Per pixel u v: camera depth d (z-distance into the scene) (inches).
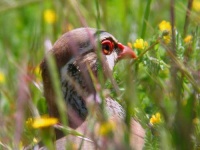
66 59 484.1
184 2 631.2
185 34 493.0
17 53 666.8
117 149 381.1
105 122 394.6
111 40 508.4
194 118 399.5
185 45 478.0
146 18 508.4
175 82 404.8
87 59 482.9
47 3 655.1
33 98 526.0
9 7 594.2
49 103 483.2
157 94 434.0
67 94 483.2
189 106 396.2
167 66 467.8
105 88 481.1
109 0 690.2
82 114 477.4
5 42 646.5
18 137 458.0
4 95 562.6
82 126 458.6
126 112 393.7
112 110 472.4
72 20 579.2
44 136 391.2
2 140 483.5
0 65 636.7
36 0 587.2
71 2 520.7
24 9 729.0
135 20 611.8
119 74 486.3
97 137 407.5
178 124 374.0
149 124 438.3
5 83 590.2
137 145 433.7
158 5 629.0
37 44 579.2
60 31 587.2
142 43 490.9
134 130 453.7
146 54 476.4
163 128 393.7
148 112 469.1
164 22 507.2
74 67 483.5
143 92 477.4
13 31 704.4
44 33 596.1
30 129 476.4
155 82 465.4
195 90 418.3
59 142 440.8
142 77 482.3
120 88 478.0
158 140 421.1
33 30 658.2
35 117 475.8
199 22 470.0
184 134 372.2
